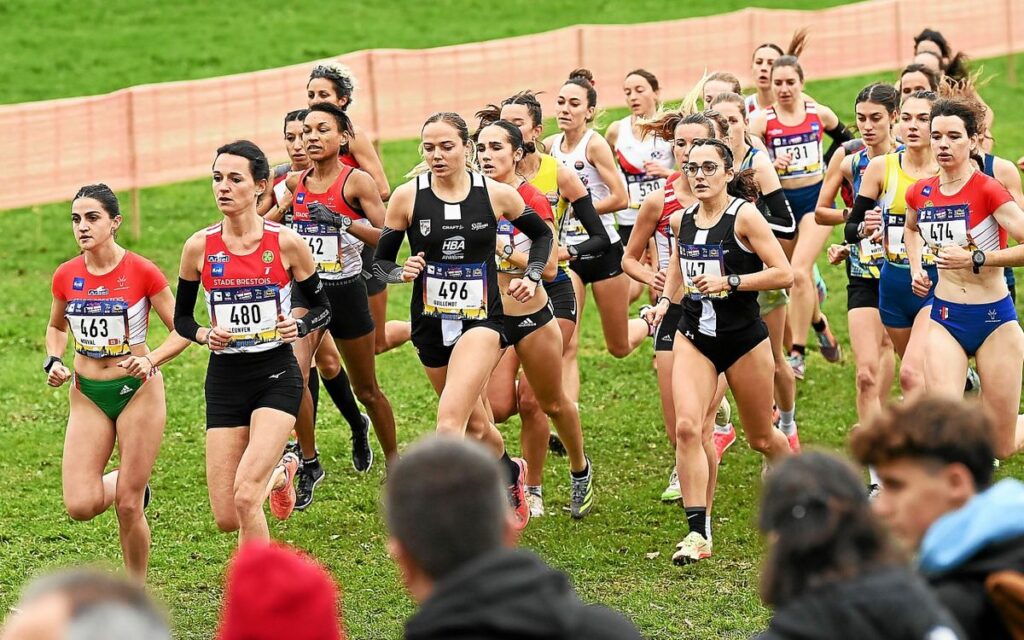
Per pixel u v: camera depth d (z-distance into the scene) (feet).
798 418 91.35
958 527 29.76
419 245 67.82
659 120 87.25
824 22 186.91
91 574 23.16
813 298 98.32
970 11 193.98
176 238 141.90
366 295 78.48
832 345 101.60
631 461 85.51
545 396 73.00
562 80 170.71
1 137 131.64
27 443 88.38
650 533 73.41
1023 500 29.76
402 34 221.87
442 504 27.94
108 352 63.26
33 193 134.31
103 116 137.59
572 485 75.82
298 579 27.76
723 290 66.80
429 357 69.51
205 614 63.87
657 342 75.82
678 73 178.81
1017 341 70.08
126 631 22.18
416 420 93.66
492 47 164.25
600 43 172.86
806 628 27.50
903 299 76.95
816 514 28.37
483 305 67.72
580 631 28.02
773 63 104.17
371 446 88.99
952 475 30.27
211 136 144.66
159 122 141.08
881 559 28.53
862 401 79.25
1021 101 189.37
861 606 27.45
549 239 70.38
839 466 29.25
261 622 27.45
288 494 69.36
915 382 73.15
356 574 68.28
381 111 156.56
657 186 99.40
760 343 68.18
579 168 90.38
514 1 244.83
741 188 70.23
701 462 67.46
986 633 29.12
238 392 63.41
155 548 72.38
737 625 60.54
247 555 28.14
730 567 67.82
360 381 79.56
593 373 103.30
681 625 61.00
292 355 64.64
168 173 142.31
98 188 63.41
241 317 63.05
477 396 66.39
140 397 63.57
